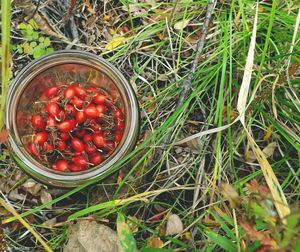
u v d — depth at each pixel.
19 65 0.36
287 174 0.35
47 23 0.35
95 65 0.29
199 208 0.33
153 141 0.34
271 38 0.35
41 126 0.31
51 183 0.29
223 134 0.35
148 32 0.36
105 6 0.37
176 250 0.33
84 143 0.31
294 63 0.33
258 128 0.35
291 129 0.35
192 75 0.34
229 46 0.34
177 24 0.36
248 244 0.26
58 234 0.34
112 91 0.31
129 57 0.36
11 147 0.29
